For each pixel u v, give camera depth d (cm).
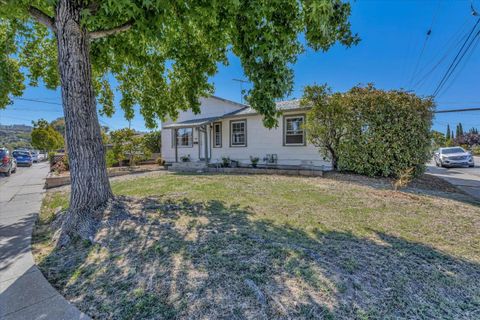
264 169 1062
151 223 359
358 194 582
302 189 645
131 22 392
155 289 214
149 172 1152
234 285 215
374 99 789
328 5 278
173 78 679
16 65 577
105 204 390
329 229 353
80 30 359
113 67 612
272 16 364
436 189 698
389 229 355
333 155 923
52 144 2859
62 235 333
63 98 365
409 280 223
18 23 477
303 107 976
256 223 375
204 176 925
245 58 397
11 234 374
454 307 189
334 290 207
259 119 1256
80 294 213
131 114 703
